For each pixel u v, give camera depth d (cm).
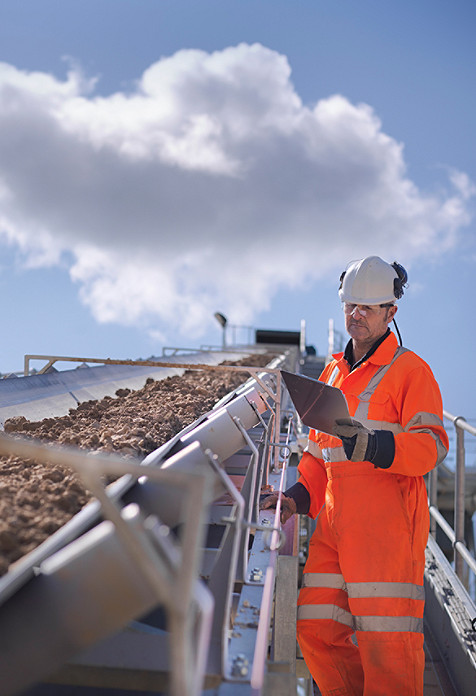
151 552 95
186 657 93
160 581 94
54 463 220
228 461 319
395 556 266
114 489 145
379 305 286
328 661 289
